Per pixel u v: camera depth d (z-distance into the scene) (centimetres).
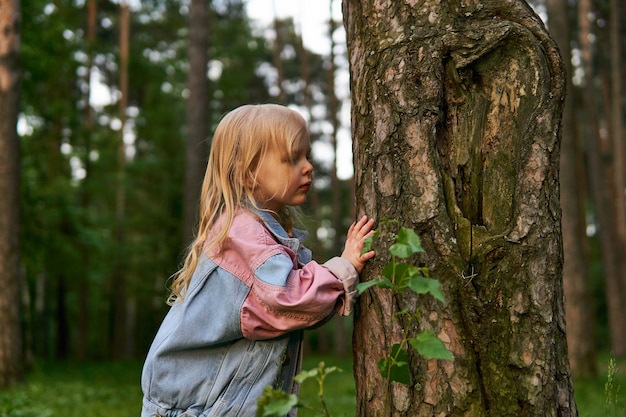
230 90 2230
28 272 1406
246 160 225
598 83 2148
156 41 2388
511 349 197
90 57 1894
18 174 933
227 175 227
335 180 2025
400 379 182
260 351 211
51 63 1298
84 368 1659
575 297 1015
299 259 232
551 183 208
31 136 1427
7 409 636
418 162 211
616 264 1756
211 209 229
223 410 208
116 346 2320
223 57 2269
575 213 1029
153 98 2241
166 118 2180
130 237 2364
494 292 200
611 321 1756
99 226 2050
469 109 214
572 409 203
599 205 1769
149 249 2184
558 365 201
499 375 196
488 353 197
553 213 207
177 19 2392
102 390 1003
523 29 213
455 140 215
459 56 214
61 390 956
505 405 195
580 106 1947
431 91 213
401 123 214
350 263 212
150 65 2261
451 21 218
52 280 2291
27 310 1407
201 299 215
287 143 225
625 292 1748
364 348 215
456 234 205
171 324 220
